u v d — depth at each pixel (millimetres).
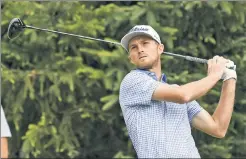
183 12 24750
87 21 24406
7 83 24531
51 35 24344
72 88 23781
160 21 24875
